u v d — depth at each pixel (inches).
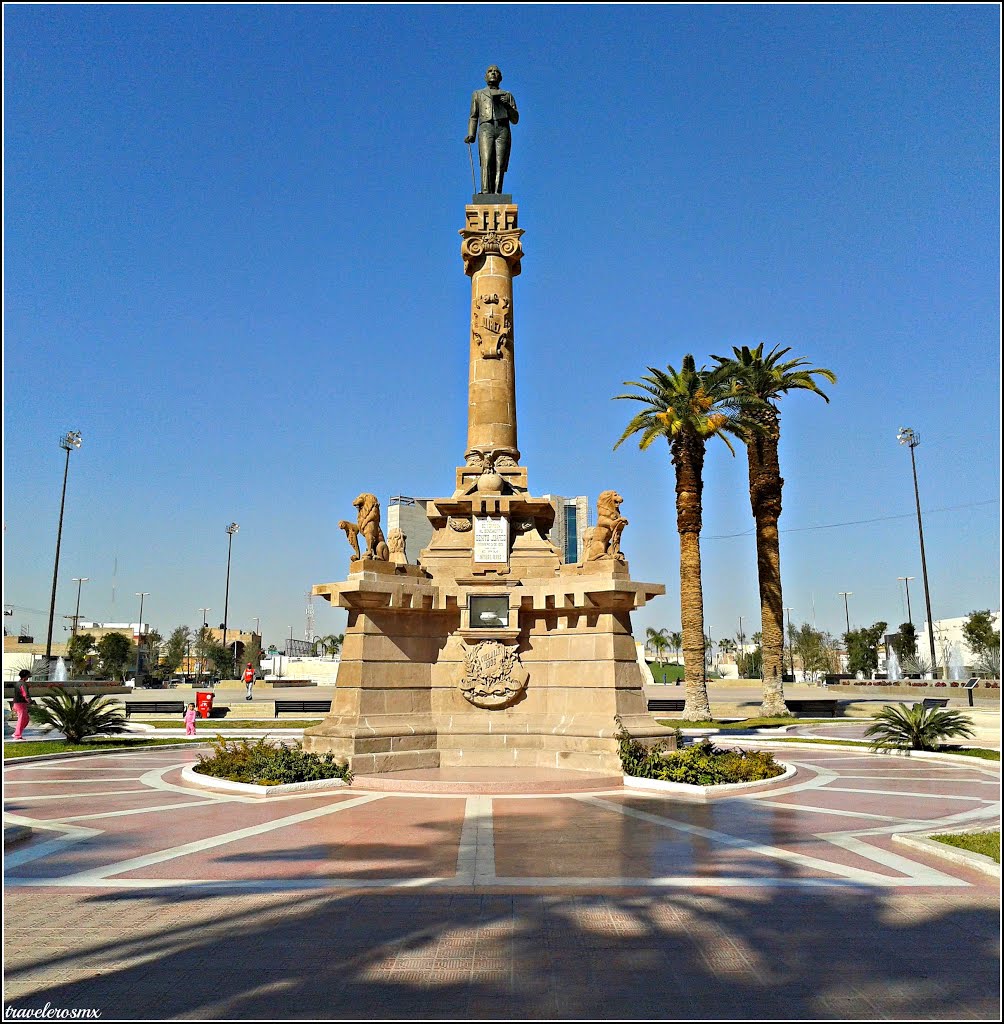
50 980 272.1
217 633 6013.8
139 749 1061.8
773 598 1643.7
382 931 318.7
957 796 657.6
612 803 615.5
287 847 463.8
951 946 302.2
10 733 1204.5
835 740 1170.0
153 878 396.5
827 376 1604.3
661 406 1555.1
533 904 352.8
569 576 807.7
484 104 990.4
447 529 893.8
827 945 303.1
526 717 804.6
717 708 1745.8
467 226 960.9
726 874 402.9
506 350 938.1
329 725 759.1
